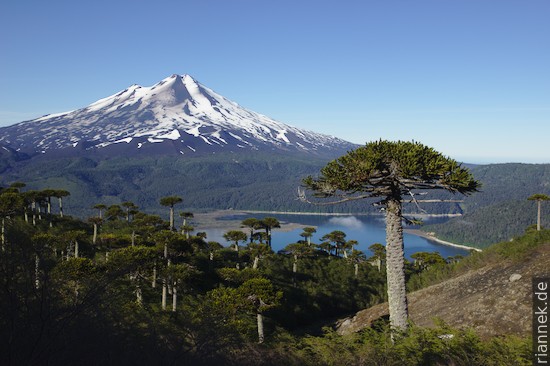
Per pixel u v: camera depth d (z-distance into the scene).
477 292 25.62
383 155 12.91
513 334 17.17
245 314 30.33
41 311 4.70
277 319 44.16
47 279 5.02
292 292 54.34
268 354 7.84
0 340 4.61
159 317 6.32
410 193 13.40
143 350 5.59
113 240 45.84
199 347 5.95
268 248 60.38
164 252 36.41
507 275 25.73
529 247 28.88
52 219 59.34
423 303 29.62
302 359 8.78
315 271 66.25
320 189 14.23
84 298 5.33
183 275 29.92
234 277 37.66
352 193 14.06
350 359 9.18
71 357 4.99
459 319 21.95
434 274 44.72
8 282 4.71
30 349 4.64
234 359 6.66
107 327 5.51
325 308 54.97
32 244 5.08
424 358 9.05
